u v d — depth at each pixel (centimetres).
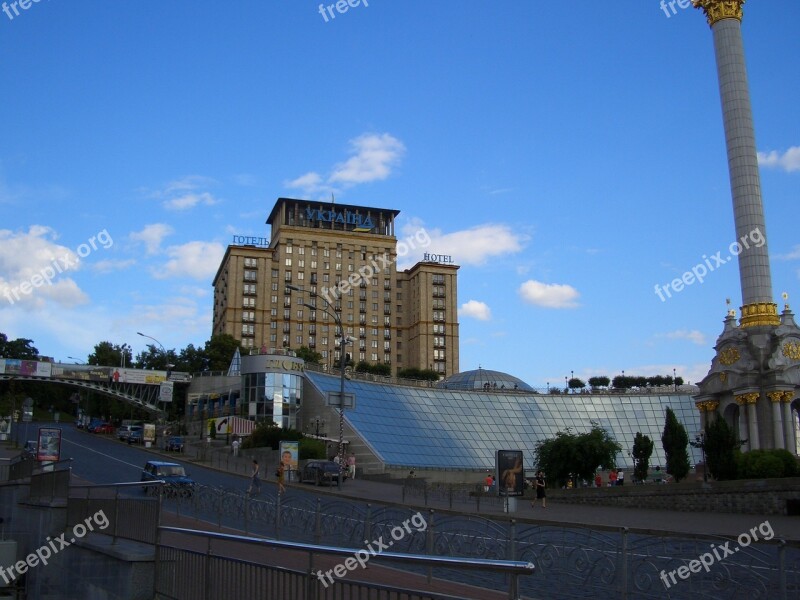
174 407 13112
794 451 6456
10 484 2972
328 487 5797
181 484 3525
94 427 11638
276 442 7981
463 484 6662
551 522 3441
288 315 19475
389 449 8475
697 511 4316
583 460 6106
